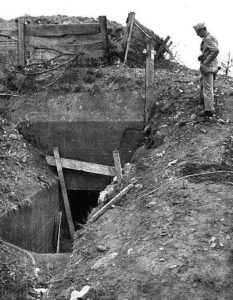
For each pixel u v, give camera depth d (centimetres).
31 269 669
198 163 735
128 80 1049
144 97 1018
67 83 1055
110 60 1116
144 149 908
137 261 549
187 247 548
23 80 1061
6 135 979
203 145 798
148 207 667
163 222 614
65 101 1028
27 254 714
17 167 905
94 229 672
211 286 488
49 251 941
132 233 622
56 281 579
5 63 1096
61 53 1056
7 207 749
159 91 1056
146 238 591
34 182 894
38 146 1017
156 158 827
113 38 1205
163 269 521
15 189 821
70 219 999
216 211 607
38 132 1012
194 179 701
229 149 773
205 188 671
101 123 995
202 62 876
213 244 545
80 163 998
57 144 1013
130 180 783
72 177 1019
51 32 1080
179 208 633
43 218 898
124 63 1141
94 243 635
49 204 938
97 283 533
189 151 791
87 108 1012
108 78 1058
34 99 1038
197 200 641
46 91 1045
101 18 1053
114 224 668
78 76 1063
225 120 890
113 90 1034
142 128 990
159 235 586
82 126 1001
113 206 726
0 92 1045
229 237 555
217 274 501
